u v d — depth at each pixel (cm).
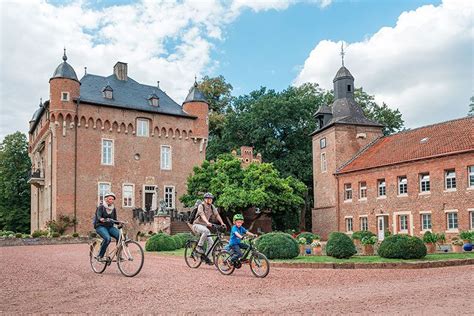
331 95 6184
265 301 852
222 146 5919
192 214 1438
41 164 4825
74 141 4175
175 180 4712
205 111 4938
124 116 4453
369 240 1944
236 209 3791
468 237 2253
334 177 4366
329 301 853
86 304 815
